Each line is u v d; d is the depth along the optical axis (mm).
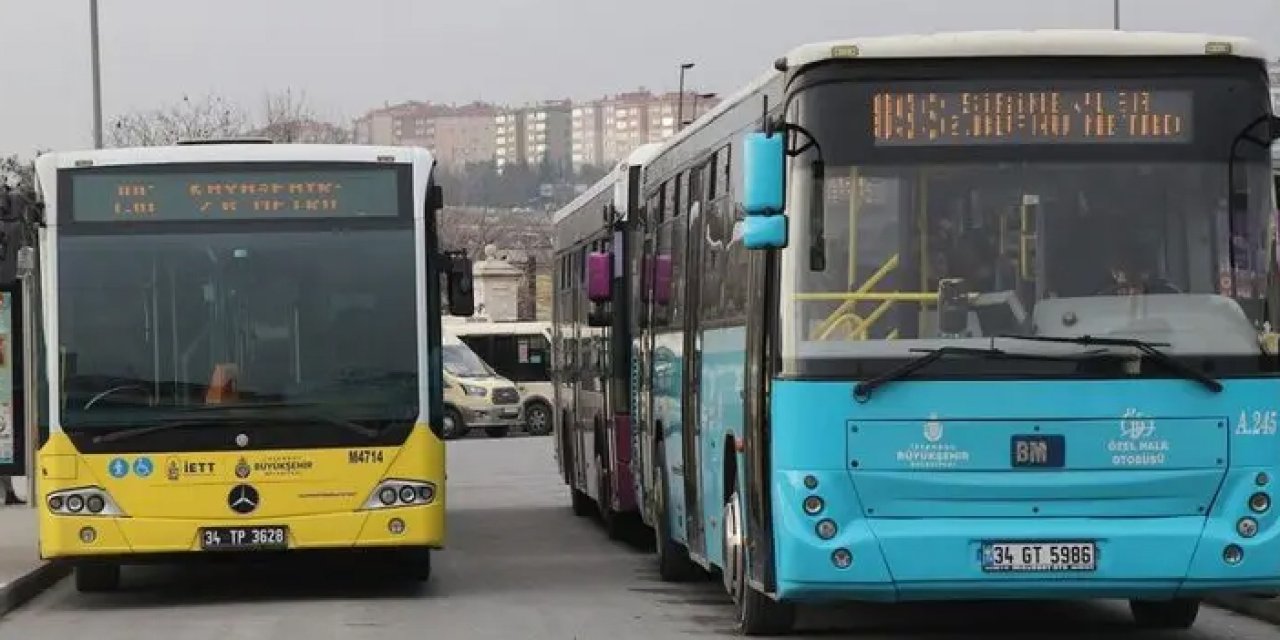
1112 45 14750
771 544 15375
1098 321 14570
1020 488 14445
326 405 20844
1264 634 17766
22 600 22750
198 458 20609
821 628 18266
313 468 20750
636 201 27234
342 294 21078
